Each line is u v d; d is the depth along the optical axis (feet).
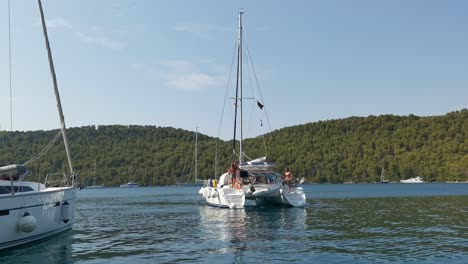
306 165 425.69
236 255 43.62
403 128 469.57
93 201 168.96
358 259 41.24
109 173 415.64
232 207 100.07
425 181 408.26
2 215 43.45
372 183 430.20
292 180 109.60
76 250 47.24
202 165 374.43
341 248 46.98
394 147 447.01
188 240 53.88
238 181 104.01
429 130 454.40
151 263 40.24
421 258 41.39
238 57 117.60
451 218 76.84
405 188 301.63
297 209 100.22
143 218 85.46
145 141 483.51
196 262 40.52
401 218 77.77
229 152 349.00
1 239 44.09
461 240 51.47
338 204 121.49
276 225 68.28
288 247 47.85
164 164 434.30
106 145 467.11
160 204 135.23
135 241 53.72
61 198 56.13
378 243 50.06
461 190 245.86
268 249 46.73
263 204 110.63
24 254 44.73
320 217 80.79
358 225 67.51
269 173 106.42
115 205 135.95
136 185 414.00
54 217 54.54
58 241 53.57
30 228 45.96
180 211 101.71
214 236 57.11
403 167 424.87
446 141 431.84
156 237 57.06
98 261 41.39
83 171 406.62
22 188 53.21
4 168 48.98
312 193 225.76
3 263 40.70
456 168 391.86
